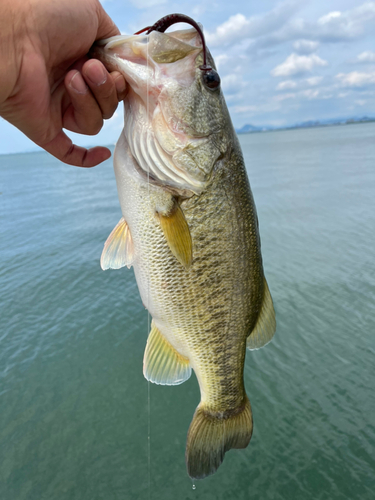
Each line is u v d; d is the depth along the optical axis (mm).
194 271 207
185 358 240
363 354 576
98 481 436
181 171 190
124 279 943
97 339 699
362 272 829
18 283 958
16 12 132
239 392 252
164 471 445
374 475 409
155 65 175
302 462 434
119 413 528
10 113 155
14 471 450
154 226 201
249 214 218
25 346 689
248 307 234
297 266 895
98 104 162
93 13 153
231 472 435
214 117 194
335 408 492
